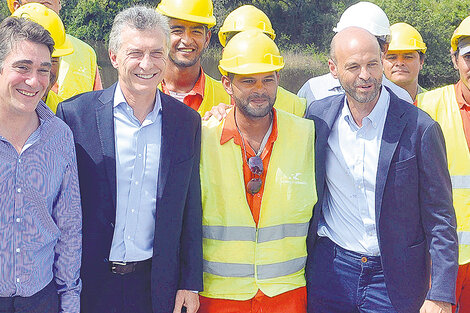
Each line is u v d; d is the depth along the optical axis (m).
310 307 3.61
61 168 2.82
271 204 3.41
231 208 3.39
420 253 3.33
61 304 2.96
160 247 3.19
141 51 3.02
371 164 3.31
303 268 3.59
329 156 3.47
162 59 3.09
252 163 3.38
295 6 39.34
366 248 3.36
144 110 3.17
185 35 4.37
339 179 3.43
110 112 3.14
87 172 3.12
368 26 4.31
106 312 3.24
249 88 3.27
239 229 3.40
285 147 3.46
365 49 3.18
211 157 3.43
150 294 3.25
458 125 3.99
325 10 40.44
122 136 3.15
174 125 3.22
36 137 2.73
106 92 3.20
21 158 2.68
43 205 2.75
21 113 2.66
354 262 3.40
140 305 3.26
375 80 3.19
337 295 3.49
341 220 3.45
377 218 3.28
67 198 2.88
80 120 3.14
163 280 3.24
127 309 3.24
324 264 3.53
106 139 3.11
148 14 3.07
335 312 3.52
